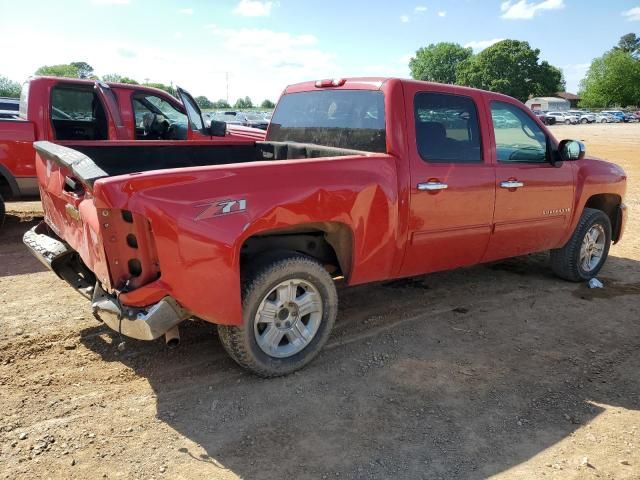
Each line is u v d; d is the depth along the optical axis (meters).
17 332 4.18
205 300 3.15
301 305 3.68
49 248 3.95
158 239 2.97
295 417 3.23
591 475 2.82
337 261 4.23
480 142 4.61
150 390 3.46
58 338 4.10
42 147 4.01
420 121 4.20
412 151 4.10
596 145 27.28
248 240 3.72
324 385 3.60
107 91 7.50
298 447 2.96
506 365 3.97
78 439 2.95
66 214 3.70
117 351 3.94
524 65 89.62
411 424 3.21
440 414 3.32
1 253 6.32
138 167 4.83
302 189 3.43
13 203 9.20
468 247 4.65
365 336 4.35
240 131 9.03
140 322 3.02
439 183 4.21
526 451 3.01
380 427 3.17
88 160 3.30
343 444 3.00
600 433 3.19
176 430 3.07
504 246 4.99
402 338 4.34
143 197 2.93
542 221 5.20
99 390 3.43
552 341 4.40
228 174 3.18
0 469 2.69
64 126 7.37
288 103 5.34
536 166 5.05
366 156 3.84
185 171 3.05
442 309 4.99
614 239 6.30
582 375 3.86
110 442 2.94
